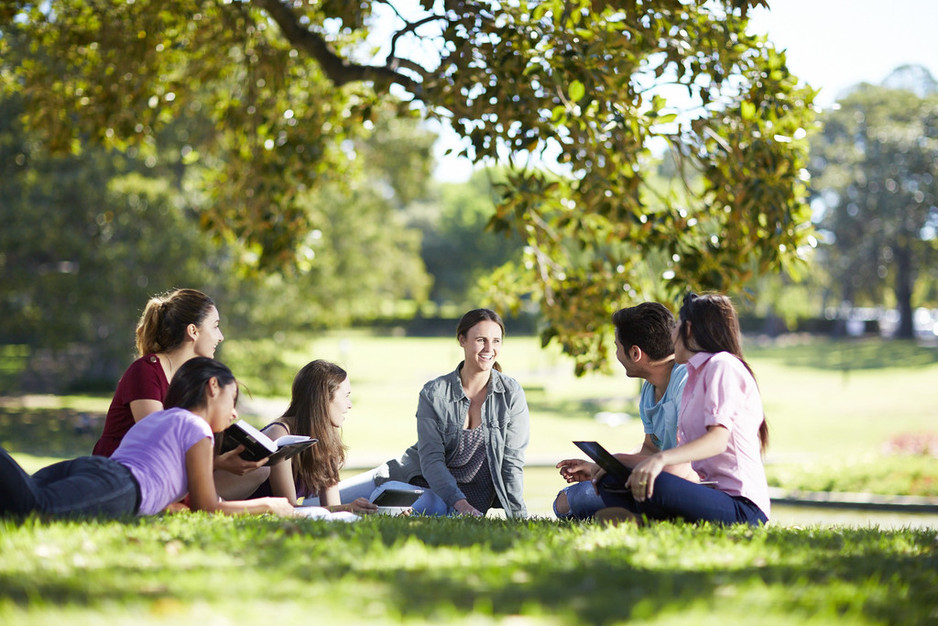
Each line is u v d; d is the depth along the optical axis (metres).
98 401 41.38
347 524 6.34
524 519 7.35
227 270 34.59
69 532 5.18
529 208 12.96
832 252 91.31
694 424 6.54
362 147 43.66
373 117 13.29
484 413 9.15
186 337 7.83
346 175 17.69
